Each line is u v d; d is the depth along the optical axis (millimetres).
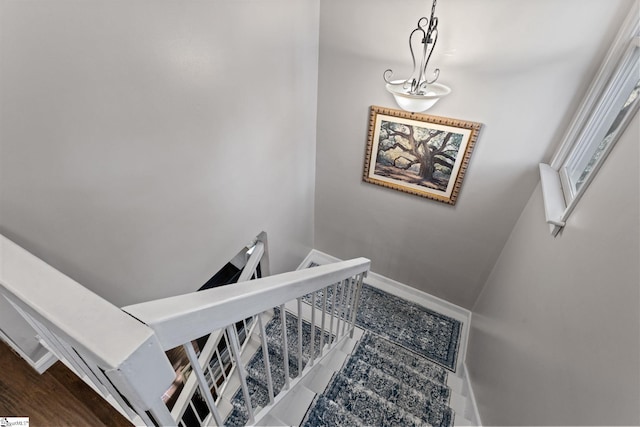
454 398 2412
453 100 2273
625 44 1622
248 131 2082
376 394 2121
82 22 1083
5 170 1006
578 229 1370
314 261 3934
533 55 1915
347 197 3266
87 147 1212
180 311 640
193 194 1788
